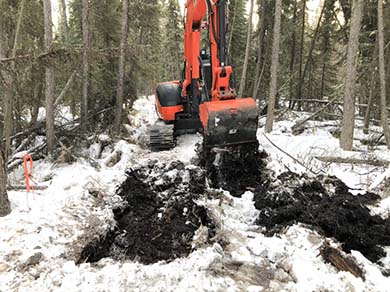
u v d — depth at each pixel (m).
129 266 4.12
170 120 11.09
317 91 29.19
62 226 5.07
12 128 12.76
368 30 17.72
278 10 12.99
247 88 24.94
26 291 3.64
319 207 5.54
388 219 5.46
